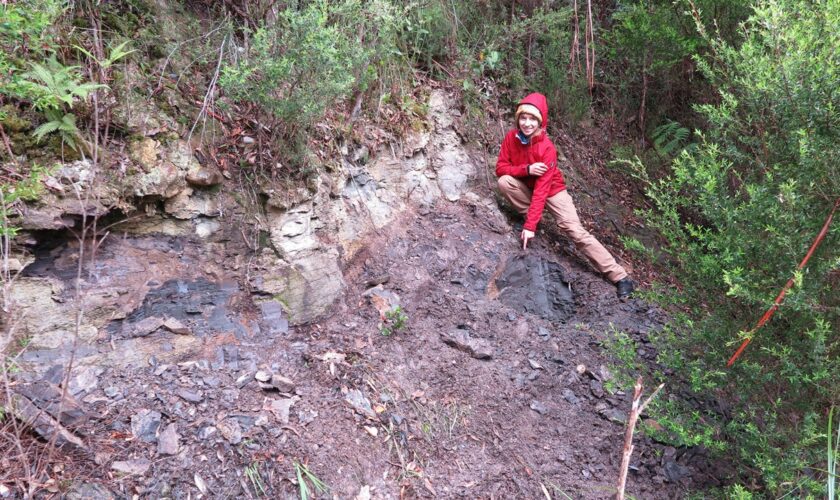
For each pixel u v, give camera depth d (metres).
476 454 2.90
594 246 4.41
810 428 2.39
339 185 3.74
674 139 5.83
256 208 3.23
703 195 2.74
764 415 2.68
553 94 5.57
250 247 3.20
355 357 3.13
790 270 2.42
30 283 2.53
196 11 3.54
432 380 3.21
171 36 3.27
